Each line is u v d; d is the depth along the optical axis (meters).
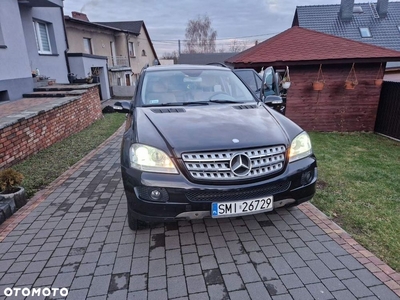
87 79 12.09
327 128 8.27
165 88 3.50
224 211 2.23
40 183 4.08
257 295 2.01
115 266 2.32
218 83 3.68
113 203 3.44
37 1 9.04
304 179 2.46
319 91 7.96
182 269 2.28
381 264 2.28
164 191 2.17
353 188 3.83
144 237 2.71
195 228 2.86
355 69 7.77
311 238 2.66
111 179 4.24
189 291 2.05
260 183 2.25
